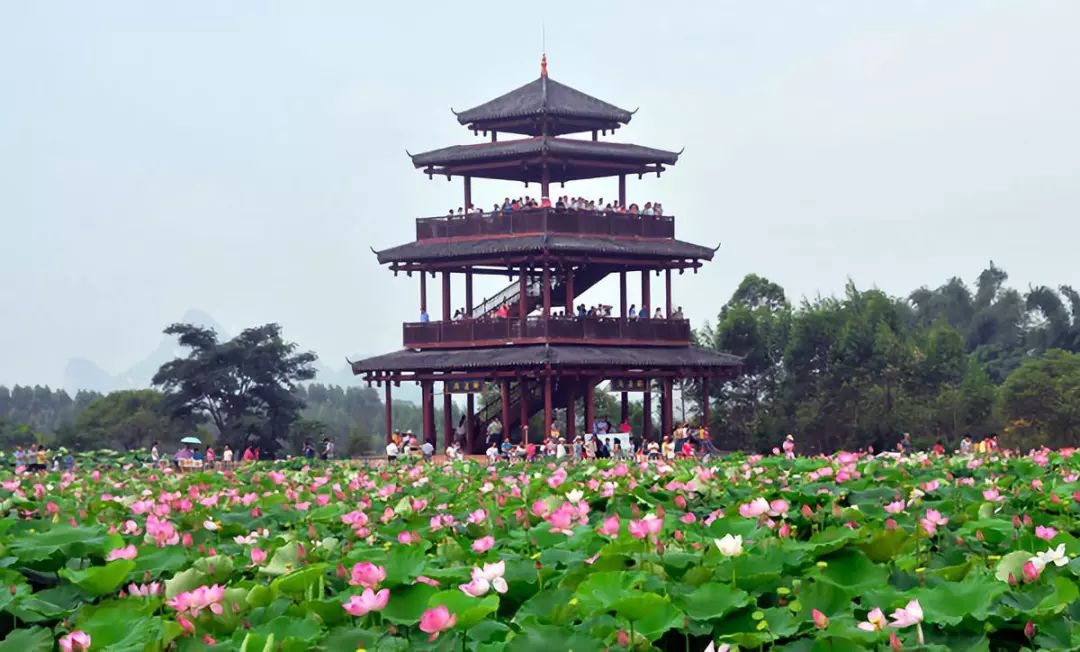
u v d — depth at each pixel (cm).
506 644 880
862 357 9406
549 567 1117
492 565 985
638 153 6322
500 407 6538
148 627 943
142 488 2252
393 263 6359
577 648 877
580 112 6338
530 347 6050
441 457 5962
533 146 6134
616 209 6412
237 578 1216
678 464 2627
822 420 9175
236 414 10119
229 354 10081
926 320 15000
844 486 1791
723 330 9794
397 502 1811
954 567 1077
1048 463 2264
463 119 6444
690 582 1058
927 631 923
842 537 1142
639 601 905
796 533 1423
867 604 973
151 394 11112
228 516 1619
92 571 1083
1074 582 1042
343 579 1107
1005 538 1262
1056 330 13100
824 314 9556
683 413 9725
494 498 1805
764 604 1041
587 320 6150
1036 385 8744
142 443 10662
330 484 2198
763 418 9525
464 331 6247
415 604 984
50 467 4297
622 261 6244
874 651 886
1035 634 921
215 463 4975
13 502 1842
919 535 1249
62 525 1473
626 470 2248
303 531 1527
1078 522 1470
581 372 6022
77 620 995
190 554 1288
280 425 10119
